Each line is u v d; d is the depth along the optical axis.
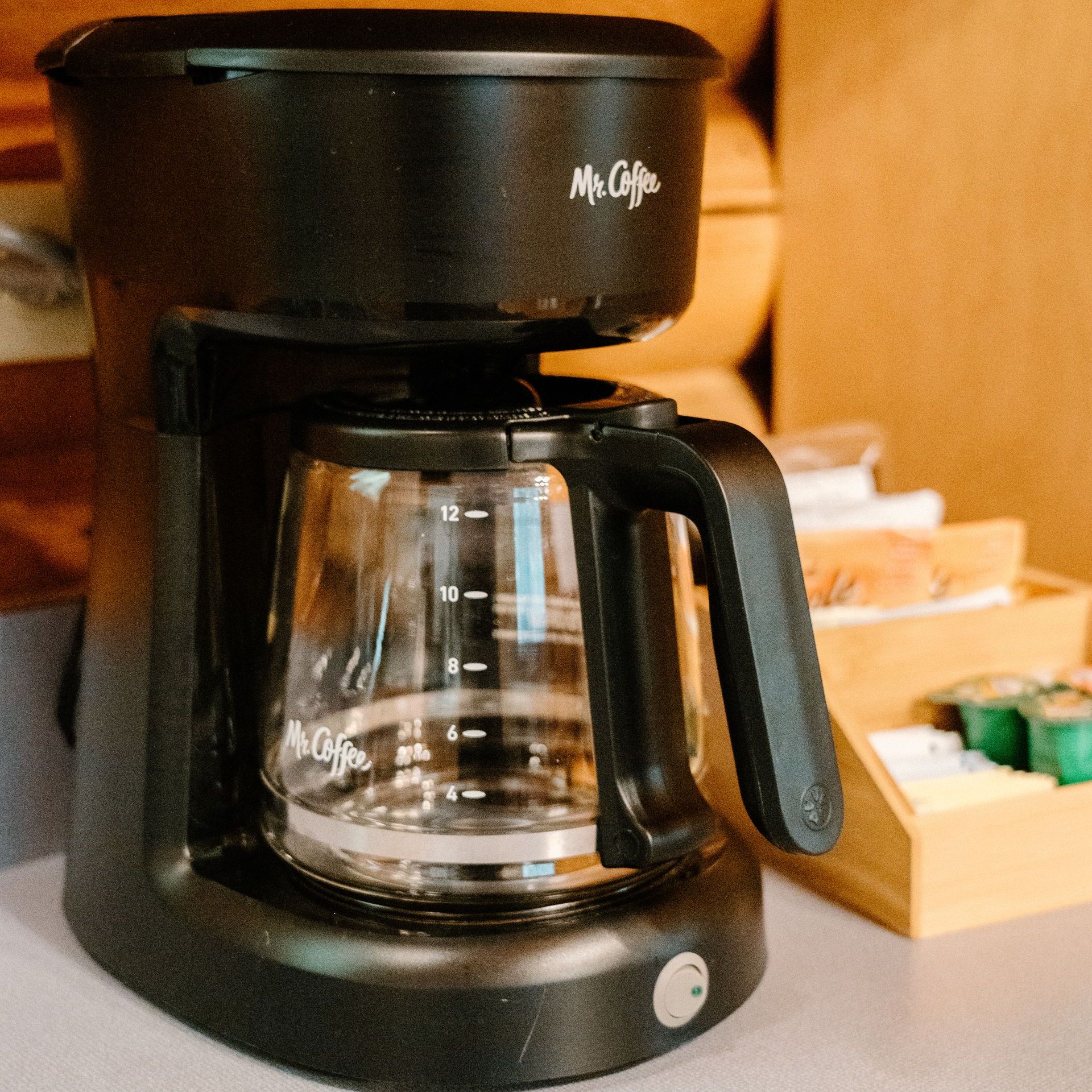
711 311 0.93
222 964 0.54
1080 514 0.92
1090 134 0.87
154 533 0.59
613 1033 0.52
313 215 0.45
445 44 0.43
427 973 0.50
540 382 0.59
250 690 0.63
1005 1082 0.53
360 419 0.52
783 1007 0.58
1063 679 0.76
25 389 0.70
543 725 0.58
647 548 0.50
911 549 0.79
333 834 0.55
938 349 0.99
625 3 0.85
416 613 0.57
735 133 0.92
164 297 0.53
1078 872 0.67
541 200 0.45
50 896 0.69
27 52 0.68
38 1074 0.54
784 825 0.44
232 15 0.46
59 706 0.71
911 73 0.94
